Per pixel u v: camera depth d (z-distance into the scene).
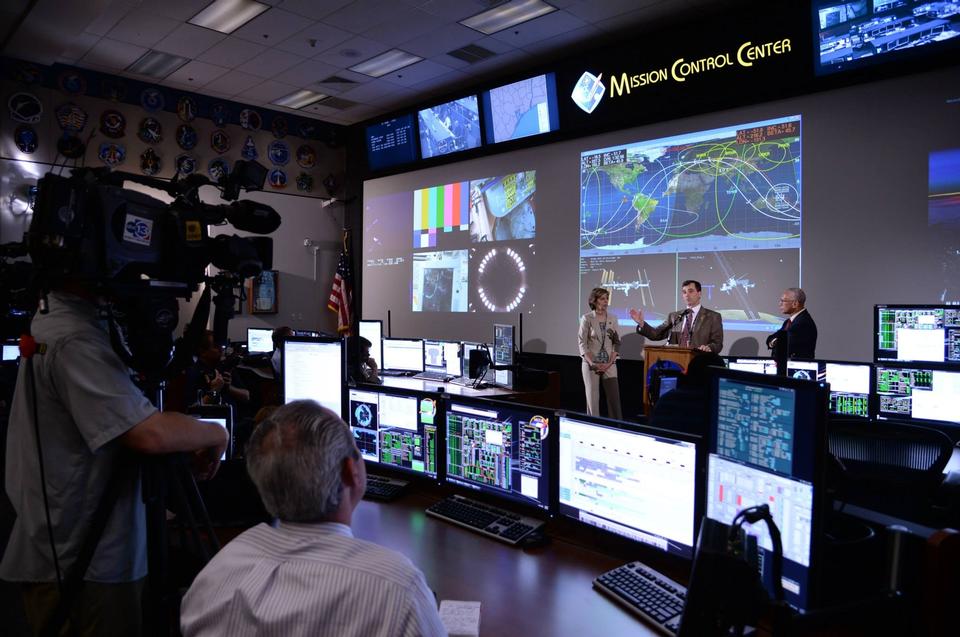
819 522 1.20
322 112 8.56
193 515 1.49
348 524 1.04
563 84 6.49
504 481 2.02
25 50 5.78
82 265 1.27
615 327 5.99
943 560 1.03
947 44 4.37
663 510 1.58
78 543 1.38
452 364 5.79
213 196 7.85
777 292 5.27
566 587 1.57
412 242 8.27
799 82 5.04
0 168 6.39
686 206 5.78
